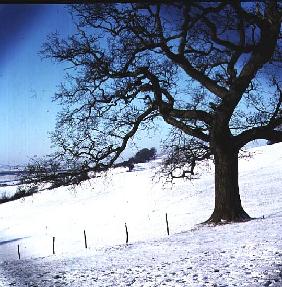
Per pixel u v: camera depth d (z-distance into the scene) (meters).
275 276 8.95
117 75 22.03
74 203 74.81
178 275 10.48
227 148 22.66
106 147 22.77
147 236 32.09
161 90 22.58
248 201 43.69
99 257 17.88
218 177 22.98
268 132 22.83
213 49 23.06
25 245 45.56
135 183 76.56
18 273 15.32
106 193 76.06
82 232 48.09
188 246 16.47
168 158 25.08
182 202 53.66
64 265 16.41
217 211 23.05
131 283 10.26
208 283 9.08
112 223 50.34
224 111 22.12
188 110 22.83
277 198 42.66
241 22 21.84
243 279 9.03
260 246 13.35
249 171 69.62
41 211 74.44
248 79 21.58
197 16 20.11
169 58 22.12
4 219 75.25
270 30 20.83
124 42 21.78
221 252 13.43
